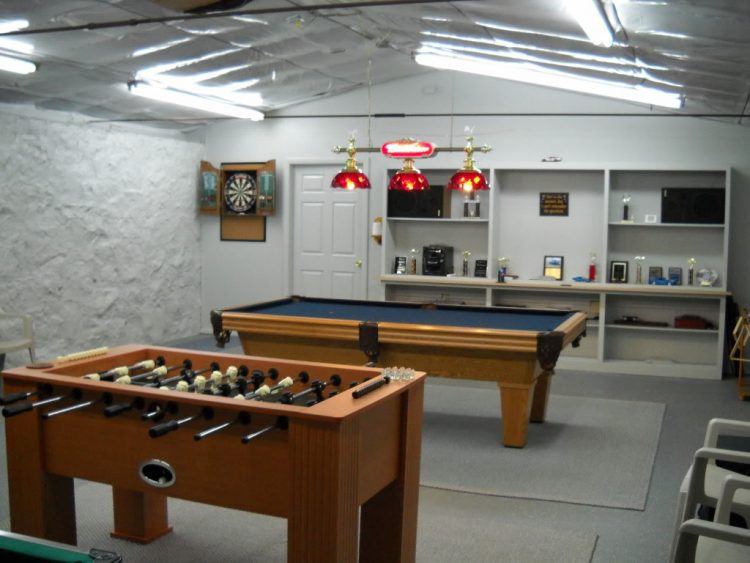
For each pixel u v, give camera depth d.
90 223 7.76
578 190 7.92
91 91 6.89
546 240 8.05
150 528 3.54
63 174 7.42
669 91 6.34
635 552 3.45
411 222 8.47
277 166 8.95
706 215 7.38
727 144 7.39
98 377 3.27
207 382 3.41
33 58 5.86
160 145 8.62
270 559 3.37
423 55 6.67
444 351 5.01
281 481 2.69
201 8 4.44
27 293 7.12
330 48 6.62
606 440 5.20
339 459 2.54
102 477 3.06
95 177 7.79
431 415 5.83
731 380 7.27
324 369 3.41
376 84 8.39
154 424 2.92
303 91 8.16
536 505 4.01
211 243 9.37
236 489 2.78
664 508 3.99
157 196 8.63
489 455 4.85
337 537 2.57
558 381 7.15
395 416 2.99
